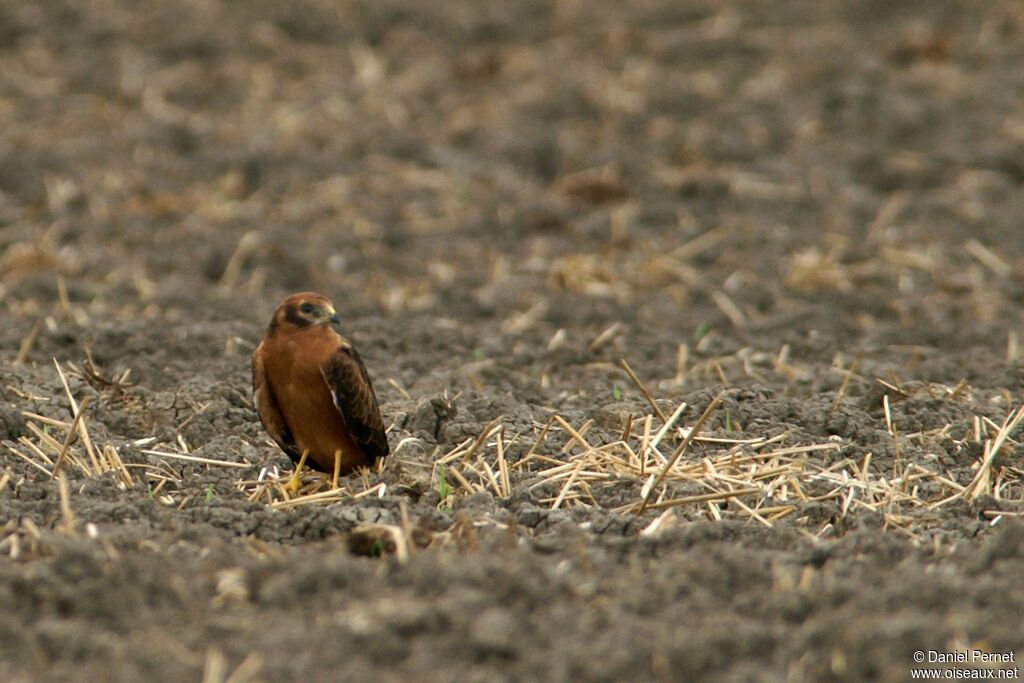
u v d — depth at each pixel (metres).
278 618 8.09
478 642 7.71
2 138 21.02
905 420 12.02
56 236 18.11
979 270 17.92
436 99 23.48
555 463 10.91
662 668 7.61
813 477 10.66
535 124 22.52
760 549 9.34
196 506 10.14
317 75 24.28
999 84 23.50
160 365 13.95
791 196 20.16
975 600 8.31
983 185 20.48
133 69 23.97
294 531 9.66
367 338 15.03
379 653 7.70
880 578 8.60
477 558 8.74
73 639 7.80
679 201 20.14
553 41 25.95
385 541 9.20
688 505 10.22
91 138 21.27
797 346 15.12
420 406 11.86
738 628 7.89
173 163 20.72
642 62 24.84
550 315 16.31
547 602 8.28
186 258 17.70
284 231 18.70
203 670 7.55
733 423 11.89
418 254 18.39
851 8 27.00
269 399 10.80
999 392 13.20
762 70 24.44
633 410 11.99
